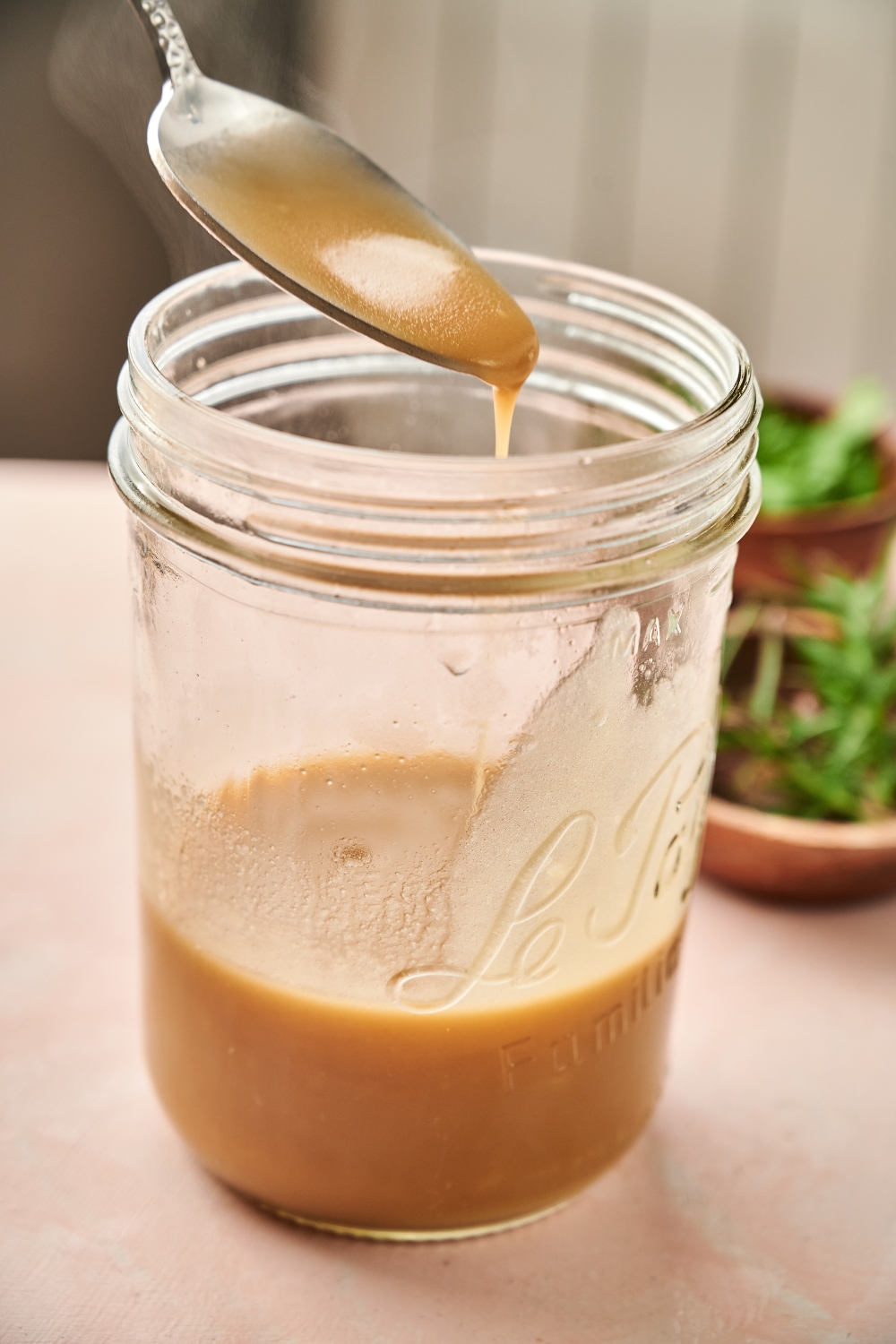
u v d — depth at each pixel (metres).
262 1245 0.45
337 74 1.09
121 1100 0.48
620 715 0.42
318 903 0.42
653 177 1.46
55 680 0.60
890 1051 0.50
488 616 0.40
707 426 0.40
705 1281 0.44
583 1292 0.44
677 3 1.39
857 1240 0.45
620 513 0.39
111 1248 0.44
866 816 0.55
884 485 0.75
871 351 1.48
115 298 1.19
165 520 0.41
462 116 1.42
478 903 0.42
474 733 0.41
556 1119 0.44
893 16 1.38
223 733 0.42
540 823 0.42
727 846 0.53
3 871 0.53
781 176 1.45
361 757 0.42
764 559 0.68
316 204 0.44
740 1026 0.50
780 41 1.40
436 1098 0.43
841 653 0.57
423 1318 0.43
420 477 0.38
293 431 0.49
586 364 0.48
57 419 1.24
